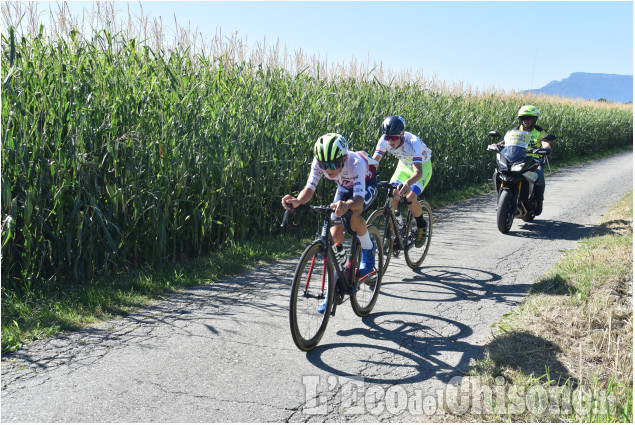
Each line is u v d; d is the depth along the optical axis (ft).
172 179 18.74
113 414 9.23
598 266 17.24
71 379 10.52
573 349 11.60
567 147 64.85
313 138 25.62
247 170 22.33
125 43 21.62
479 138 44.01
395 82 39.60
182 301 15.53
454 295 16.20
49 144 16.33
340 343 12.59
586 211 30.42
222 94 22.93
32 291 15.14
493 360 11.16
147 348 12.10
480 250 22.04
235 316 14.32
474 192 39.45
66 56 19.19
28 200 14.69
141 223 18.17
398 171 18.70
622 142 89.92
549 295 15.38
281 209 24.08
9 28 16.87
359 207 12.79
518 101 60.44
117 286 16.34
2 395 9.82
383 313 14.69
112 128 17.25
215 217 21.01
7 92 15.56
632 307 13.83
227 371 11.00
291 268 19.38
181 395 9.95
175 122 19.45
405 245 18.12
